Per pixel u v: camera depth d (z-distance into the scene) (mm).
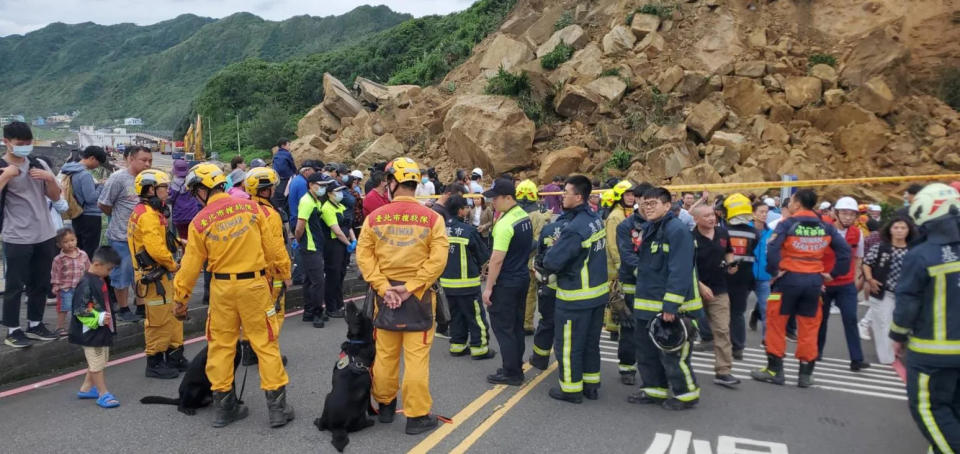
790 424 5262
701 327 7438
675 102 21547
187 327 8055
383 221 4961
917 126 20109
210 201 5016
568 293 5645
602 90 22250
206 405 5457
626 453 4652
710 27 23797
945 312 4074
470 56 31531
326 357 7047
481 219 11648
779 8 24422
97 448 4633
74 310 5363
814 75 21594
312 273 8477
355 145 26906
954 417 4141
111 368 6629
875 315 7309
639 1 25688
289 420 5180
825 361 7418
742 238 7129
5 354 6051
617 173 19875
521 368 6316
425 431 5000
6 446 4648
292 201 9609
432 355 7414
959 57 22469
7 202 6145
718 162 19188
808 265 6129
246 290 4906
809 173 18547
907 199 7500
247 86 56781
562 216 5953
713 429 5133
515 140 21422
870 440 4938
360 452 4598
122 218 7301
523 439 4887
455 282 7008
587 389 5875
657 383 5707
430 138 25484
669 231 5363
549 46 25781
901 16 23312
